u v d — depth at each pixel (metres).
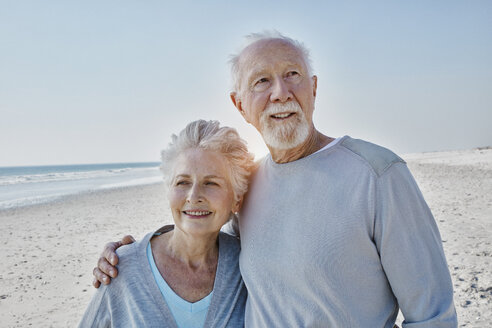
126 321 1.72
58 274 6.31
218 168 1.83
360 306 1.54
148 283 1.77
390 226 1.49
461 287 4.37
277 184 1.77
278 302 1.67
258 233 1.77
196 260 1.89
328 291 1.54
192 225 1.77
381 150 1.60
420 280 1.48
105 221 11.42
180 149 1.86
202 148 1.83
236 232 2.20
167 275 1.82
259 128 1.85
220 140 1.83
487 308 3.84
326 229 1.55
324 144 1.83
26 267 6.79
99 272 1.82
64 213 13.68
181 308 1.77
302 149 1.80
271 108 1.75
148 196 18.80
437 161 35.00
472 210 8.60
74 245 8.40
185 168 1.80
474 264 5.02
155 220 11.19
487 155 38.03
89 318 1.79
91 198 18.86
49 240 9.06
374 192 1.50
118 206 15.05
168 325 1.71
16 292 5.51
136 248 1.89
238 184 1.91
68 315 4.65
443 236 6.50
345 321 1.52
